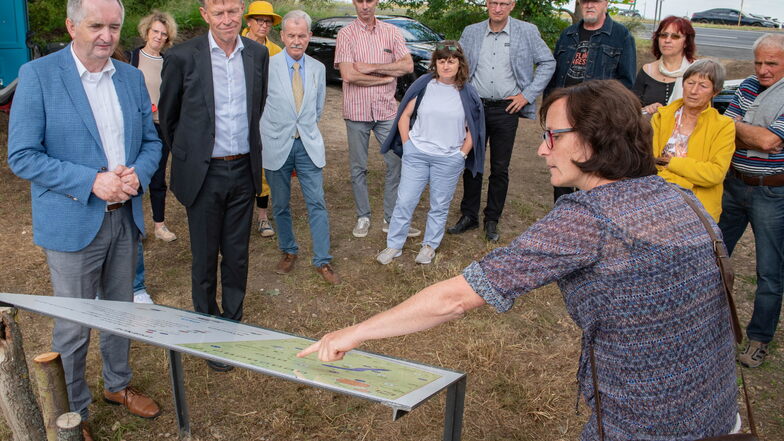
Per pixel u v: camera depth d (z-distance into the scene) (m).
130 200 2.87
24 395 2.26
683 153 3.38
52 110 2.54
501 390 3.45
